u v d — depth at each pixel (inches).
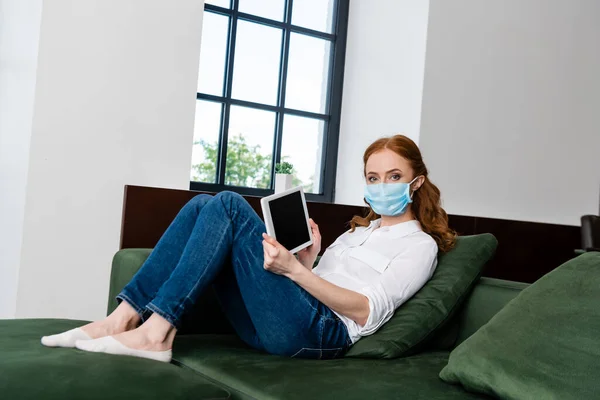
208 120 140.6
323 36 153.4
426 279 76.2
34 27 109.0
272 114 148.5
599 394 49.0
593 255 61.8
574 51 169.2
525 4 157.9
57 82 108.9
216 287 74.4
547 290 60.2
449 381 60.4
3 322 73.5
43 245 109.1
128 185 109.7
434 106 142.3
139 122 116.3
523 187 160.7
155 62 117.3
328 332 70.6
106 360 57.9
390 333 72.9
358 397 53.9
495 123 153.7
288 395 54.5
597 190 175.0
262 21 145.3
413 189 80.4
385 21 148.6
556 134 166.4
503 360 55.7
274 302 68.7
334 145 155.1
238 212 69.3
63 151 110.0
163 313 65.4
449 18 143.7
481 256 78.7
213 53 140.7
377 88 148.8
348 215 129.2
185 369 62.2
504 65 154.8
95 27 111.5
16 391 49.3
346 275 77.8
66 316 111.7
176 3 118.8
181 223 72.0
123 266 84.4
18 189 109.7
